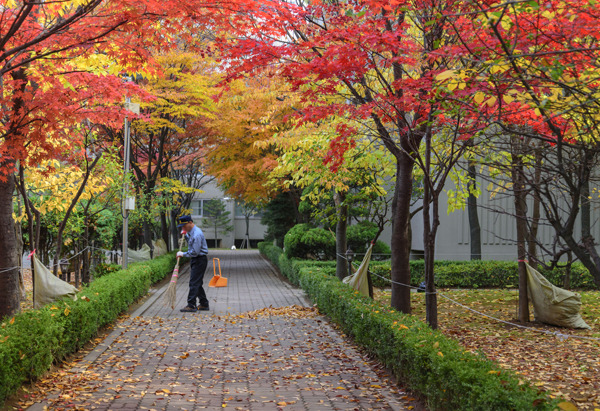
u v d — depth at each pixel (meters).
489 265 17.73
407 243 9.52
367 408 5.54
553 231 18.78
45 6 7.09
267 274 24.16
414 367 5.66
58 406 5.38
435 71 5.89
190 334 9.52
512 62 3.83
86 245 14.34
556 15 3.98
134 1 5.95
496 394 3.93
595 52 4.28
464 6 4.78
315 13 7.70
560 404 3.52
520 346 8.74
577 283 17.34
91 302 8.48
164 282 19.77
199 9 6.36
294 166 12.45
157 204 21.23
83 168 12.59
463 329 10.25
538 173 6.27
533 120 5.25
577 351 8.35
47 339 6.33
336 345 8.55
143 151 24.03
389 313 7.58
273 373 6.91
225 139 21.52
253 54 6.87
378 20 6.29
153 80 16.92
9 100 7.05
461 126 6.80
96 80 7.46
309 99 7.38
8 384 5.21
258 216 49.81
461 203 12.47
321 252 21.48
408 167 9.28
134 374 6.78
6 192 7.94
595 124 4.12
